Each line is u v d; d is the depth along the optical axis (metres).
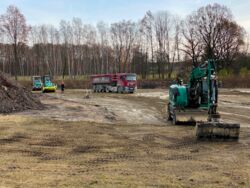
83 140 15.46
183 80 24.28
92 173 10.14
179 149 13.93
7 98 26.73
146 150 13.69
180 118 20.42
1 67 105.75
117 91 59.41
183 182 9.30
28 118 21.81
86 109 29.28
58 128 18.41
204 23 96.00
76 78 95.44
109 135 16.89
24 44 93.88
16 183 8.96
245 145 14.73
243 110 30.17
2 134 16.36
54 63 105.50
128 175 9.94
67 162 11.59
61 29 106.75
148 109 31.00
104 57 106.81
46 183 9.00
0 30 90.75
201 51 95.06
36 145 14.31
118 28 103.94
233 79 76.25
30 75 106.81
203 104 20.30
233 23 96.19
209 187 8.89
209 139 15.60
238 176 9.97
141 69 102.06
